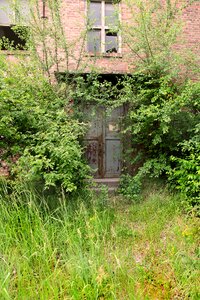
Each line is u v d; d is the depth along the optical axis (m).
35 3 6.59
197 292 3.12
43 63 6.38
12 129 4.76
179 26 6.60
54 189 5.15
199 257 3.66
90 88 6.47
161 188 6.07
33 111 5.06
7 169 5.37
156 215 4.85
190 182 4.80
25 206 4.32
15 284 3.06
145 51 6.53
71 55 6.56
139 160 7.29
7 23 7.77
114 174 8.19
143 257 3.75
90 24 6.68
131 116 6.22
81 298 2.88
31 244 3.54
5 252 3.34
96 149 8.07
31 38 6.25
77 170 5.10
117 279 3.22
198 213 4.59
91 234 3.68
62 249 3.61
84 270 3.12
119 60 7.46
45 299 2.86
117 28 6.58
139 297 3.02
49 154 4.73
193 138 5.71
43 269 3.23
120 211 5.23
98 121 7.97
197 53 7.69
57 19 6.36
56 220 4.10
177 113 6.18
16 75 5.67
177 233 4.13
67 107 6.27
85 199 5.18
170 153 6.72
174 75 6.18
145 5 6.86
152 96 6.52
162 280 3.31
